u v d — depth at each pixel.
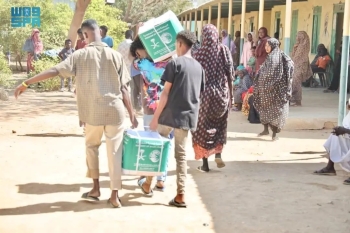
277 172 7.50
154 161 5.73
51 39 22.72
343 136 7.21
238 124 11.58
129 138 5.62
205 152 7.21
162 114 5.73
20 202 5.86
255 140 9.83
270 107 9.59
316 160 8.32
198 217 5.54
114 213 5.58
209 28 6.93
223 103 6.98
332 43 19.45
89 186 6.52
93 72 5.48
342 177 7.29
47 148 8.53
